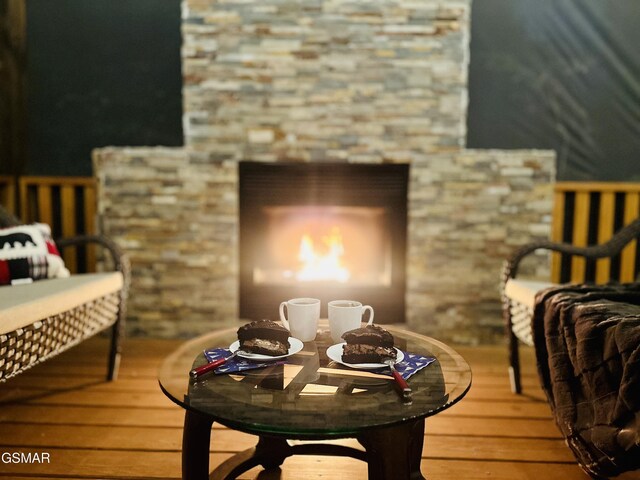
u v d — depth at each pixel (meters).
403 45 2.65
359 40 2.65
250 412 1.02
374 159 2.71
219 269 2.79
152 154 2.73
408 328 2.80
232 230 2.76
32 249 2.16
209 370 1.18
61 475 1.54
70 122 3.07
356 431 0.97
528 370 2.48
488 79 2.96
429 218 2.73
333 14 2.64
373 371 1.18
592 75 2.93
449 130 2.69
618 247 2.18
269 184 2.75
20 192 3.02
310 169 2.73
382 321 2.82
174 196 2.75
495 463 1.64
